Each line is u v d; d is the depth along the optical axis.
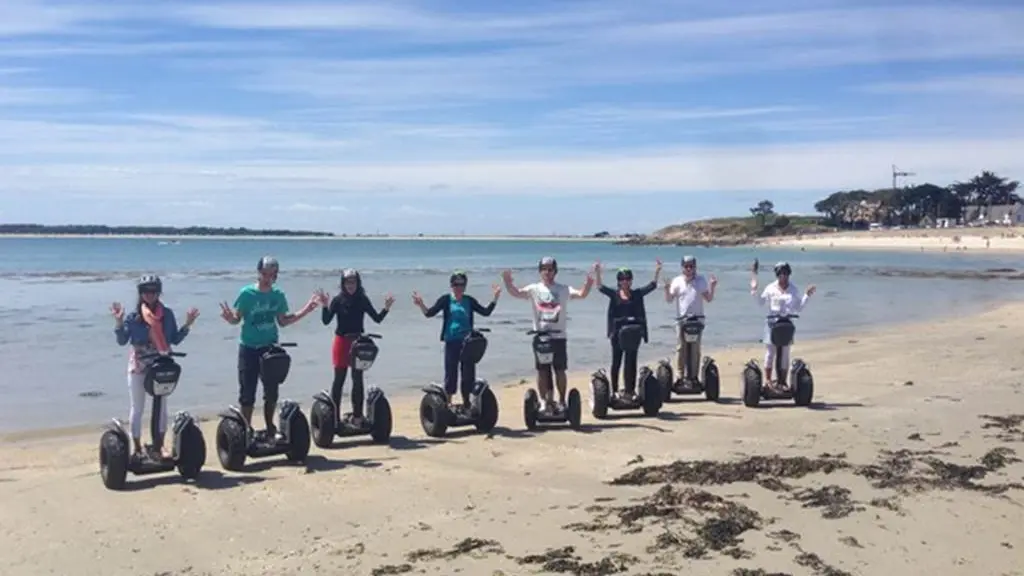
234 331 23.31
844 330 24.45
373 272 58.50
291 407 9.80
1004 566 6.66
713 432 11.26
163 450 9.52
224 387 15.37
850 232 152.62
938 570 6.58
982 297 37.09
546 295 11.59
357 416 10.70
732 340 22.45
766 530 7.40
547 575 6.53
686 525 7.54
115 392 14.91
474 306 11.53
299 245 189.88
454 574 6.56
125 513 8.06
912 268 65.19
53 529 7.65
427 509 8.11
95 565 6.86
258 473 9.38
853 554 6.88
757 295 13.33
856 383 15.04
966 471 9.15
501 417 12.45
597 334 23.23
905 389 14.35
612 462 9.77
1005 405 12.88
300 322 25.62
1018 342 20.58
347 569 6.70
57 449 10.78
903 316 28.67
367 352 10.45
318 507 8.20
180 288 40.03
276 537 7.42
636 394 12.30
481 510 8.06
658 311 29.78
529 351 20.16
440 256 103.19
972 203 161.75
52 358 18.55
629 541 7.18
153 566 6.84
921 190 165.00
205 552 7.11
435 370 17.34
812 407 12.91
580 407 11.57
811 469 9.20
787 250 127.81
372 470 9.48
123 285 42.47
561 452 10.24
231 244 187.25
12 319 26.33
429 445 10.66
